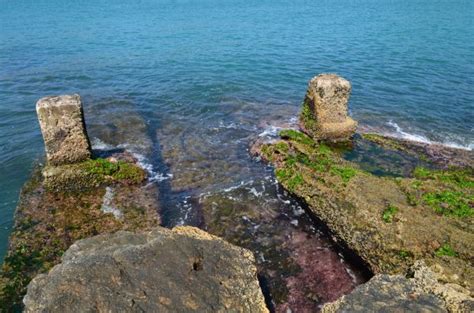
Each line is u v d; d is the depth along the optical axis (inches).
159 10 2970.0
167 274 324.8
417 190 513.7
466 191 536.1
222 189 590.6
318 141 737.0
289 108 940.0
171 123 831.7
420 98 1023.0
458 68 1277.1
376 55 1438.2
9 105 929.5
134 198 565.3
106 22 2287.2
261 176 625.3
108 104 929.5
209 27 2078.0
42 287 319.0
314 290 426.6
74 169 575.2
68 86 1074.7
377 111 936.3
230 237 498.0
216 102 967.0
